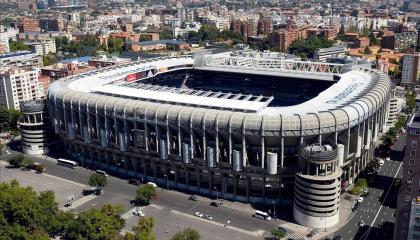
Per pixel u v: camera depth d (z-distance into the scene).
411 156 182.00
